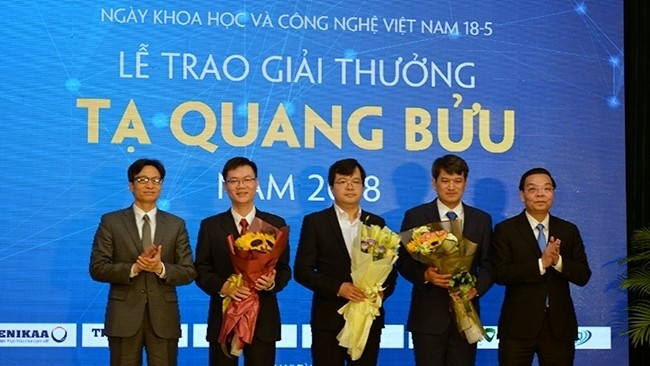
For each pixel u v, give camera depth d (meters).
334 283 4.78
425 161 5.71
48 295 5.45
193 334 5.55
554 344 4.99
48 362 5.45
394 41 5.72
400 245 4.96
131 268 4.67
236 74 5.62
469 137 5.73
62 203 5.47
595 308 5.76
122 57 5.55
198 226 5.57
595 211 5.77
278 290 4.81
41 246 5.45
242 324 4.67
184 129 5.58
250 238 4.59
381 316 4.94
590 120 5.78
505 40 5.78
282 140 5.63
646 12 5.80
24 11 5.49
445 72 5.74
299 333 5.60
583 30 5.80
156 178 4.84
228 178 4.92
